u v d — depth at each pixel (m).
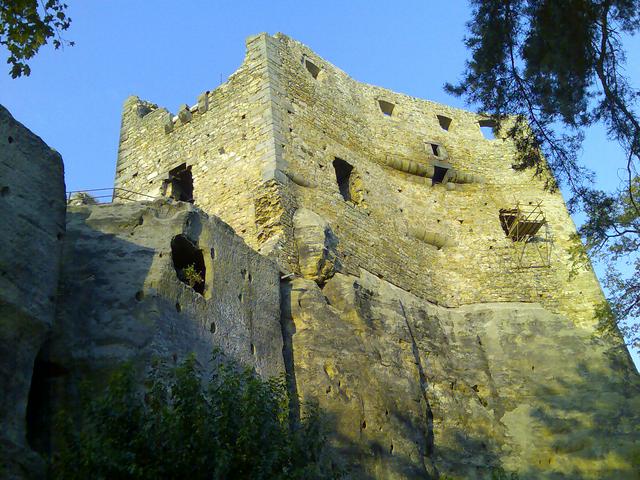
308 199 19.88
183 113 23.12
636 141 14.43
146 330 12.07
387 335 18.31
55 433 10.81
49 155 12.11
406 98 27.02
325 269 18.28
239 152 20.75
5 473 9.19
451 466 17.48
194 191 20.98
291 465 10.11
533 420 19.48
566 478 18.12
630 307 19.25
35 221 11.33
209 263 14.20
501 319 22.22
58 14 13.47
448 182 25.69
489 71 15.27
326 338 16.42
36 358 11.41
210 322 13.46
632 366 21.38
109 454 8.87
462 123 27.83
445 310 22.25
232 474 9.45
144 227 13.61
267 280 15.98
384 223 22.25
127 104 25.84
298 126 21.50
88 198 15.52
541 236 25.08
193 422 9.59
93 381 11.42
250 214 19.08
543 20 14.77
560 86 14.93
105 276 12.67
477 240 24.42
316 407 11.96
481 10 15.20
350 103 24.56
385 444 15.80
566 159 15.71
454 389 19.55
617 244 19.05
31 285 10.80
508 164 26.95
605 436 18.94
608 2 14.46
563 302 23.44
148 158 23.38
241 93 22.14
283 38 23.59
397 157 24.59
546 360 21.22
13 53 13.27
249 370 10.95
